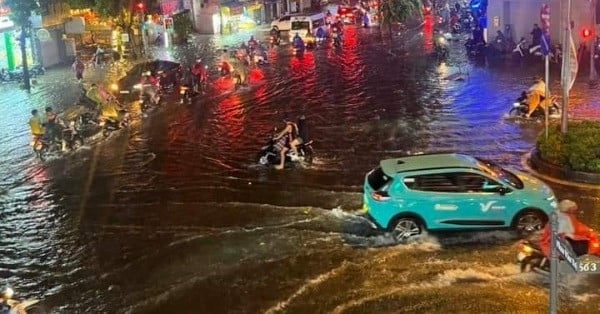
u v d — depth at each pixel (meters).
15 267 14.20
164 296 12.54
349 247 14.06
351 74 35.22
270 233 14.98
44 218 16.91
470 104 26.62
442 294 11.99
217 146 22.55
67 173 20.53
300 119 20.34
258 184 18.42
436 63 37.12
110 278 13.43
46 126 22.80
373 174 14.96
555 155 17.83
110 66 42.84
